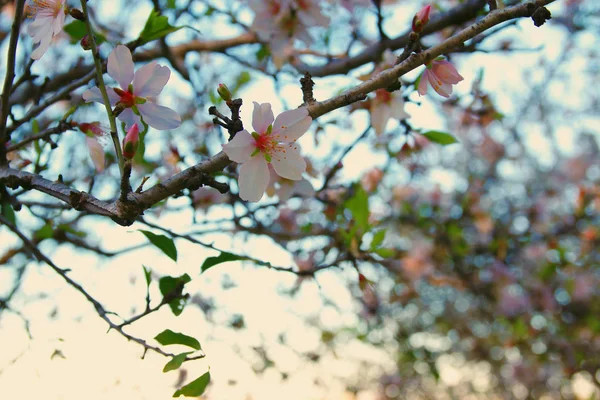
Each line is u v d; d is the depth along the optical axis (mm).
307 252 4273
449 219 5582
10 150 2033
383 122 2424
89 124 2125
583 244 6000
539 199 6465
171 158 3000
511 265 6156
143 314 1885
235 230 3438
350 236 2812
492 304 6434
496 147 6887
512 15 1502
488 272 5980
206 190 3166
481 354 7992
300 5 2852
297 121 1593
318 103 1598
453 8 2934
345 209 3344
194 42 3865
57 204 2697
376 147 4000
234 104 1570
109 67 1543
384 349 7797
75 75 3281
